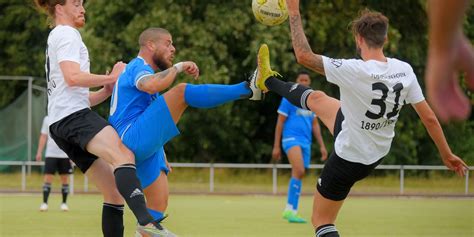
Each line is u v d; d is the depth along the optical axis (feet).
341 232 87.56
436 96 10.07
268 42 198.80
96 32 211.20
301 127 98.58
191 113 212.23
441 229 91.66
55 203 130.62
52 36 47.47
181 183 199.21
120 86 48.85
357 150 46.57
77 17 49.06
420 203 142.82
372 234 85.20
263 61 49.39
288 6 47.42
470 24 213.66
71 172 115.96
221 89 47.88
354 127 46.44
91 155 48.67
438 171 208.95
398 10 221.05
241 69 211.41
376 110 45.93
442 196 166.09
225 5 206.18
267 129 234.38
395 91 46.01
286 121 99.91
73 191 164.14
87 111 47.19
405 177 212.02
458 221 103.04
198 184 195.93
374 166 47.96
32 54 238.89
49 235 80.48
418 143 231.50
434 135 48.14
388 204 139.13
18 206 122.93
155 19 199.72
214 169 214.90
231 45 209.36
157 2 204.33
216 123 217.56
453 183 202.08
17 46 237.86
